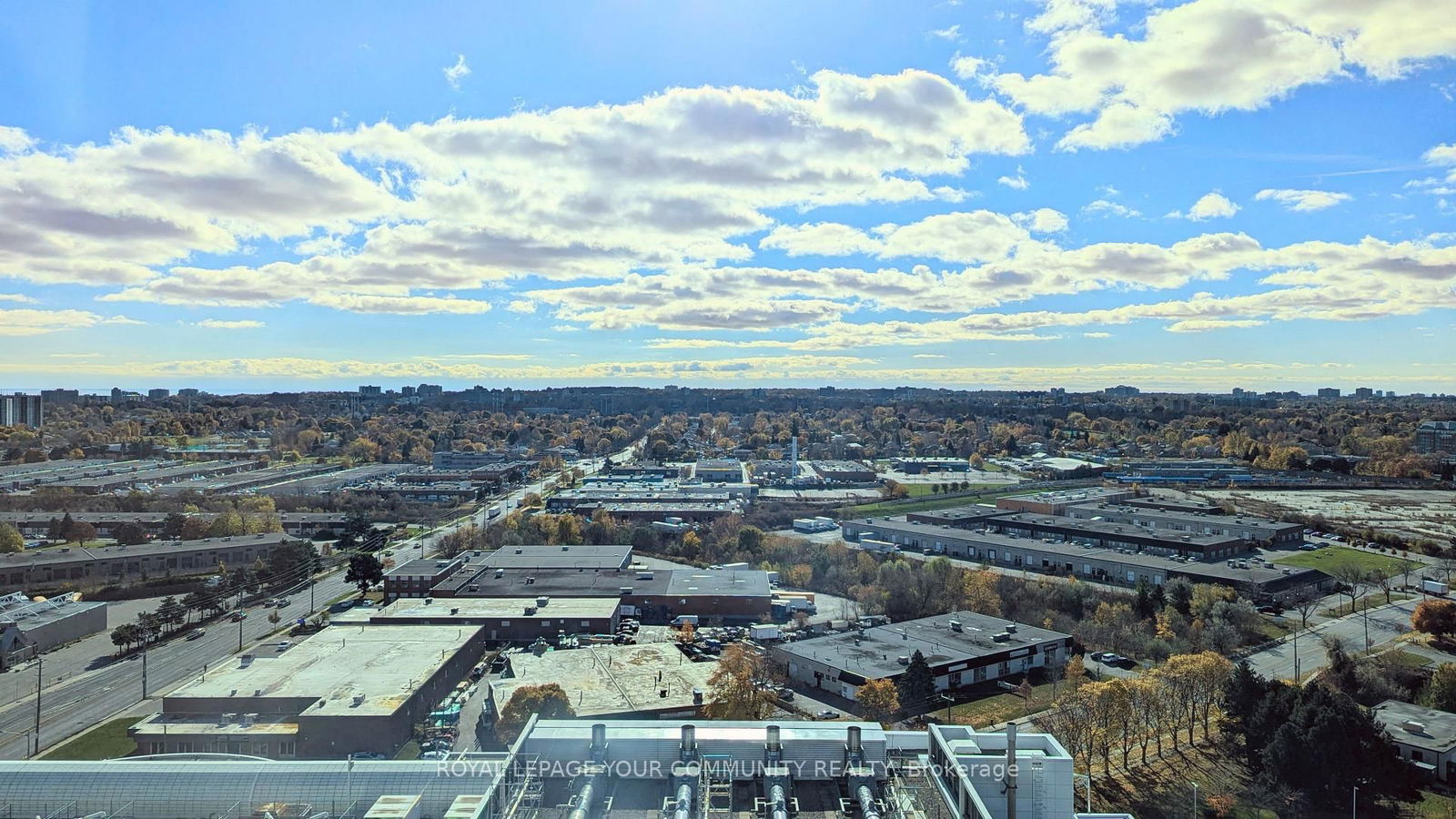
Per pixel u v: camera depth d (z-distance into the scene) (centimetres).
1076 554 16825
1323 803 7531
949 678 10406
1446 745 8138
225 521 18738
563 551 17225
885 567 15012
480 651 11831
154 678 10794
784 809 3662
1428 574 15912
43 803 4294
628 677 9975
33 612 12575
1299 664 11088
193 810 4291
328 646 10769
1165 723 9088
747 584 14412
